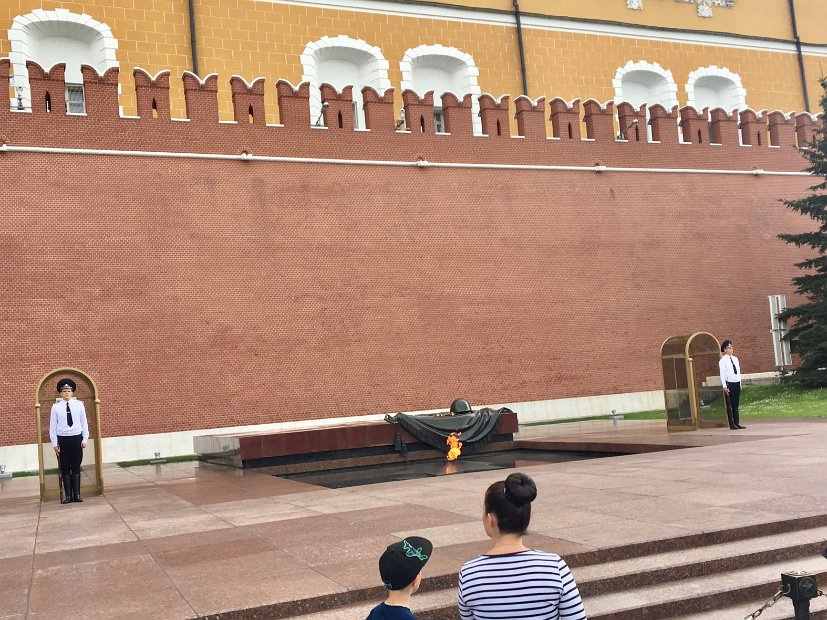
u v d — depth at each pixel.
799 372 22.09
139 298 17.78
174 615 5.08
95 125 17.95
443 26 27.05
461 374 20.56
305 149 19.81
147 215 18.11
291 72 24.48
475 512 8.02
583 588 5.50
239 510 9.34
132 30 22.62
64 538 8.18
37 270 17.03
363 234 20.06
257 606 5.16
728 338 23.84
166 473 14.94
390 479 13.05
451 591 5.57
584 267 22.44
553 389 21.53
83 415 11.54
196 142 18.81
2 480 15.69
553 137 22.83
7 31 21.34
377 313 19.92
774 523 6.57
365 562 6.14
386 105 20.83
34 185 17.27
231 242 18.77
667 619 5.27
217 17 23.72
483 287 21.16
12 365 16.58
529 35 28.42
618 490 8.73
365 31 25.80
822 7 33.16
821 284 22.27
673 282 23.45
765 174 25.31
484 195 21.58
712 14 31.86
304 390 18.94
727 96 32.03
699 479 9.08
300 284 19.27
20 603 5.59
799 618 4.05
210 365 18.19
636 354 22.67
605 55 29.61
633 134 23.80
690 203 24.14
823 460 9.80
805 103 32.91
